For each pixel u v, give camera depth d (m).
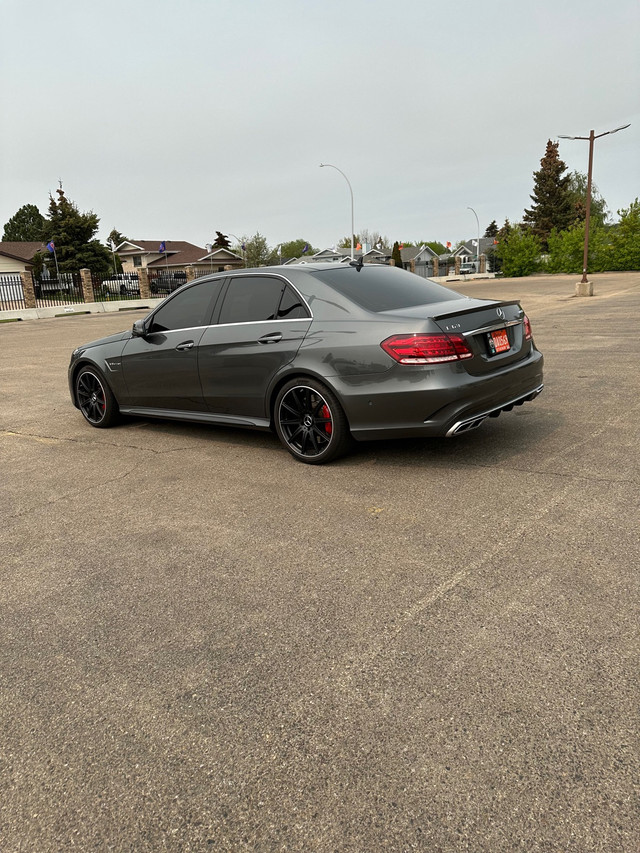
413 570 2.94
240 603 2.76
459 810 1.67
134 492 4.29
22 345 15.48
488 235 110.75
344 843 1.60
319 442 4.60
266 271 4.91
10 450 5.55
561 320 14.55
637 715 1.95
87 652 2.48
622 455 4.36
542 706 2.01
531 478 4.02
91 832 1.69
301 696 2.14
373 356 4.14
